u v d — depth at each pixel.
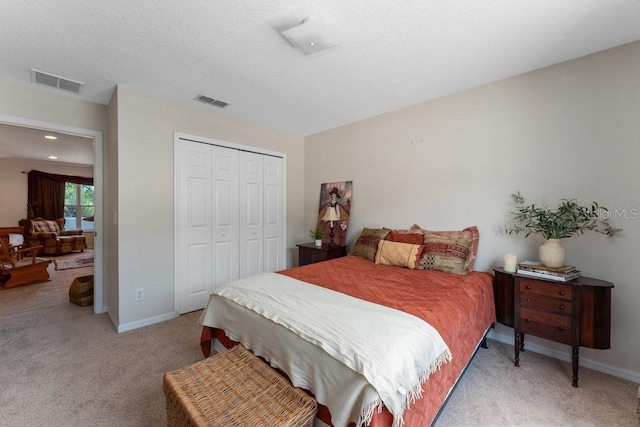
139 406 1.64
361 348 1.12
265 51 2.02
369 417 0.97
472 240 2.52
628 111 1.94
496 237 2.53
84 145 4.91
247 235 3.70
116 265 2.69
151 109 2.80
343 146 3.80
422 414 1.17
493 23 1.71
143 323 2.77
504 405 1.66
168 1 1.52
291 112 3.31
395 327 1.28
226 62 2.17
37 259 4.67
